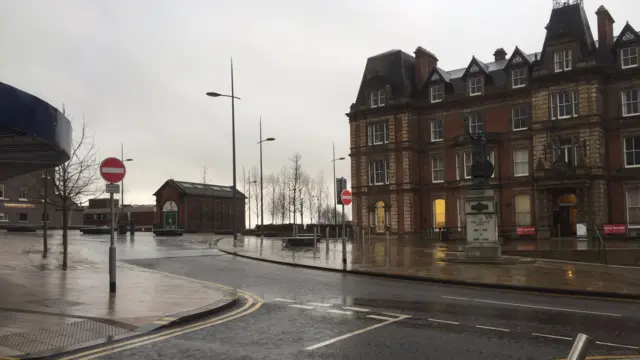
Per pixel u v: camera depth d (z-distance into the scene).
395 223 50.38
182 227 63.06
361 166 53.66
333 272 20.34
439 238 44.44
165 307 11.62
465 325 10.31
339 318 11.03
